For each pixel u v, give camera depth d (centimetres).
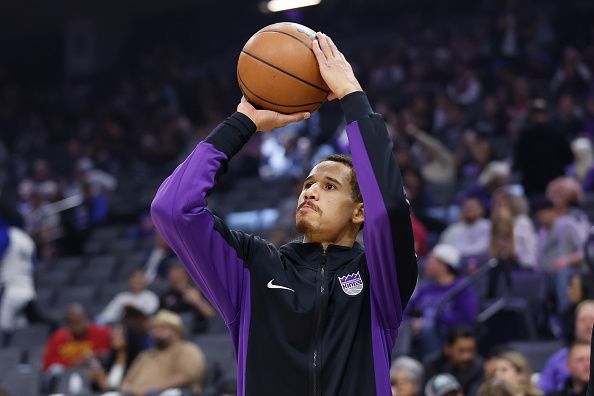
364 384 438
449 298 1223
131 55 4166
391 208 436
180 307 1484
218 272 451
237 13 4075
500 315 1227
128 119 3281
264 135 2625
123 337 1318
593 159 1889
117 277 1944
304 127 2681
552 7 3234
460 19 3566
